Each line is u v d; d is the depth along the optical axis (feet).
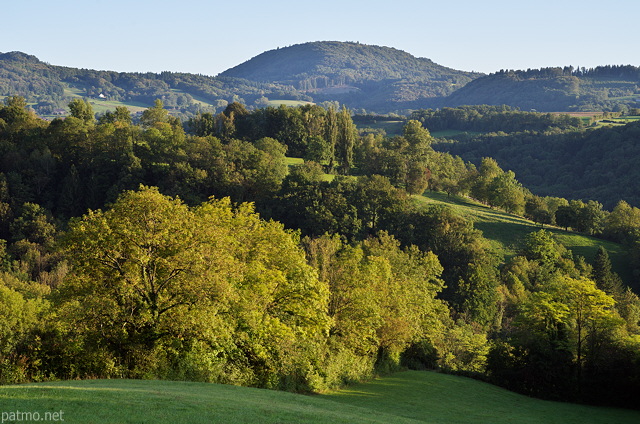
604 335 208.95
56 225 436.35
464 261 401.90
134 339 109.91
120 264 113.19
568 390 200.13
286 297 149.38
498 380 215.72
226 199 151.84
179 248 112.37
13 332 106.32
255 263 134.51
